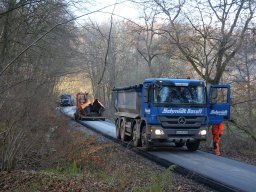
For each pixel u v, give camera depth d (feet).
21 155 42.22
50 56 55.16
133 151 64.49
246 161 58.95
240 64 90.63
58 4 31.50
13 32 46.88
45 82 49.78
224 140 83.76
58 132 59.11
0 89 34.42
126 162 50.06
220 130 65.10
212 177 42.27
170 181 37.76
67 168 43.14
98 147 55.11
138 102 67.92
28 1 32.22
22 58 46.85
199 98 62.39
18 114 39.96
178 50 93.09
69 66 64.44
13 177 34.99
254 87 90.43
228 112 64.85
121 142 73.97
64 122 72.74
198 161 53.83
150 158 57.82
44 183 32.94
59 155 46.62
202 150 68.03
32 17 44.42
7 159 39.40
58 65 62.08
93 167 44.57
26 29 48.26
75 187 31.83
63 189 31.19
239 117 89.15
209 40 85.87
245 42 84.48
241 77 90.94
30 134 44.24
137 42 98.68
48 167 43.55
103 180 35.60
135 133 68.33
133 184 34.81
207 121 62.80
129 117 71.77
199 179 41.88
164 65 121.49
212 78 94.43
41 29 47.42
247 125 88.22
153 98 61.16
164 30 87.25
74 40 42.14
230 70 91.15
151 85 61.62
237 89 90.63
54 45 52.80
